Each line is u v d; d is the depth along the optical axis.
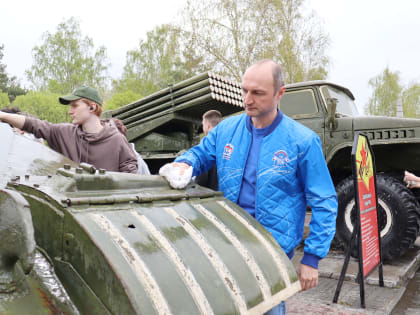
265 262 1.44
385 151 5.23
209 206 1.62
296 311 3.30
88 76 27.59
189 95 5.46
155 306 1.00
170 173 1.62
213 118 3.85
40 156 1.64
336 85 5.86
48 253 1.17
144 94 28.22
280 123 1.91
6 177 1.36
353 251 4.81
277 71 1.82
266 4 15.48
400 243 4.68
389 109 29.03
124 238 1.12
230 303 1.19
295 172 1.88
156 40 28.47
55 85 25.75
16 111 3.29
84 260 1.07
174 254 1.19
